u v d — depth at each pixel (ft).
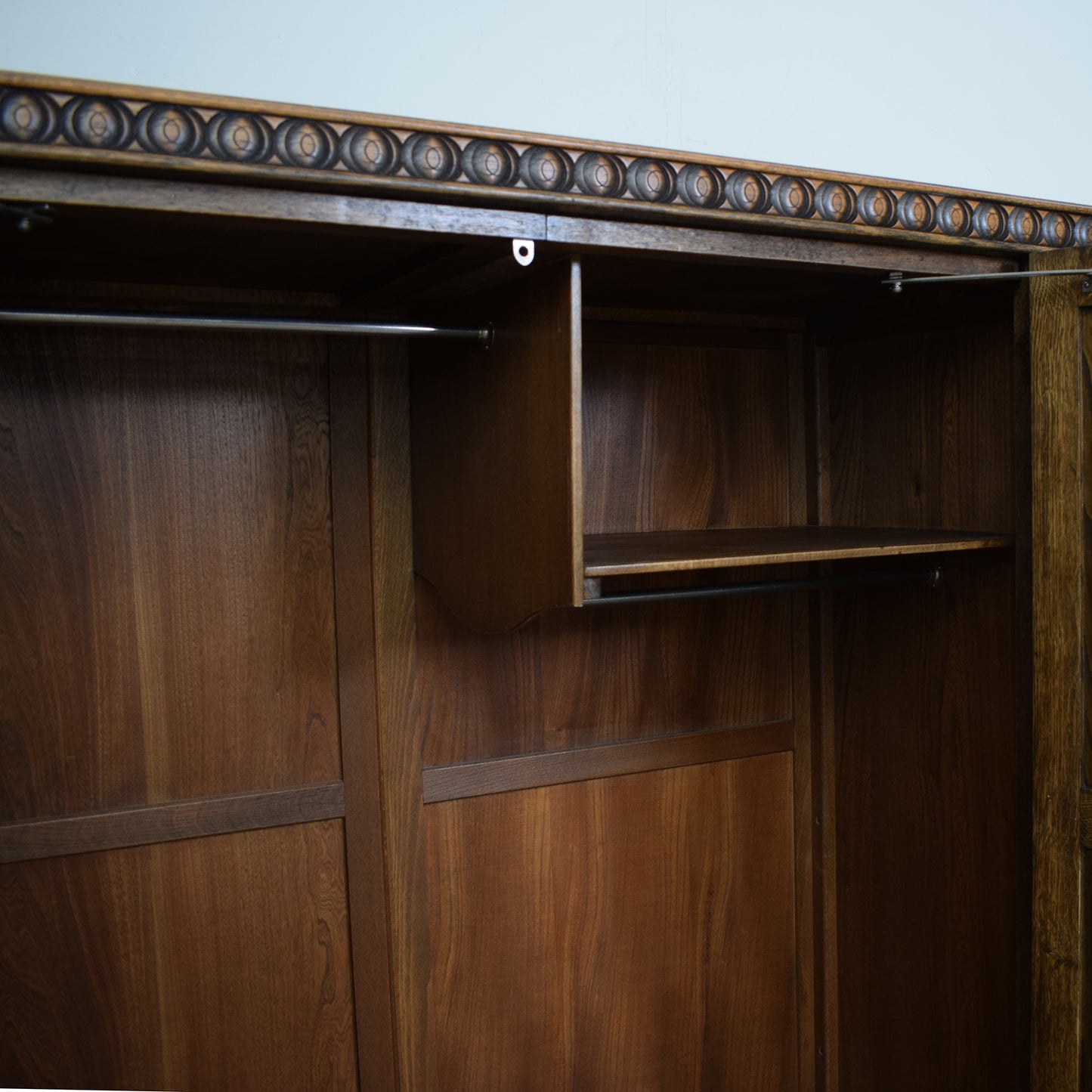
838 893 6.46
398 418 5.02
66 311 3.62
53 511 4.42
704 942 6.10
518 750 5.48
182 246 3.72
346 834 5.06
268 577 4.84
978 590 5.41
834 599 6.35
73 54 4.00
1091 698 4.63
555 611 5.53
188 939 4.78
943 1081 5.75
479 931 5.44
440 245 3.82
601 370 5.58
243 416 4.74
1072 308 4.56
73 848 4.51
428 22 4.73
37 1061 4.52
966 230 4.47
